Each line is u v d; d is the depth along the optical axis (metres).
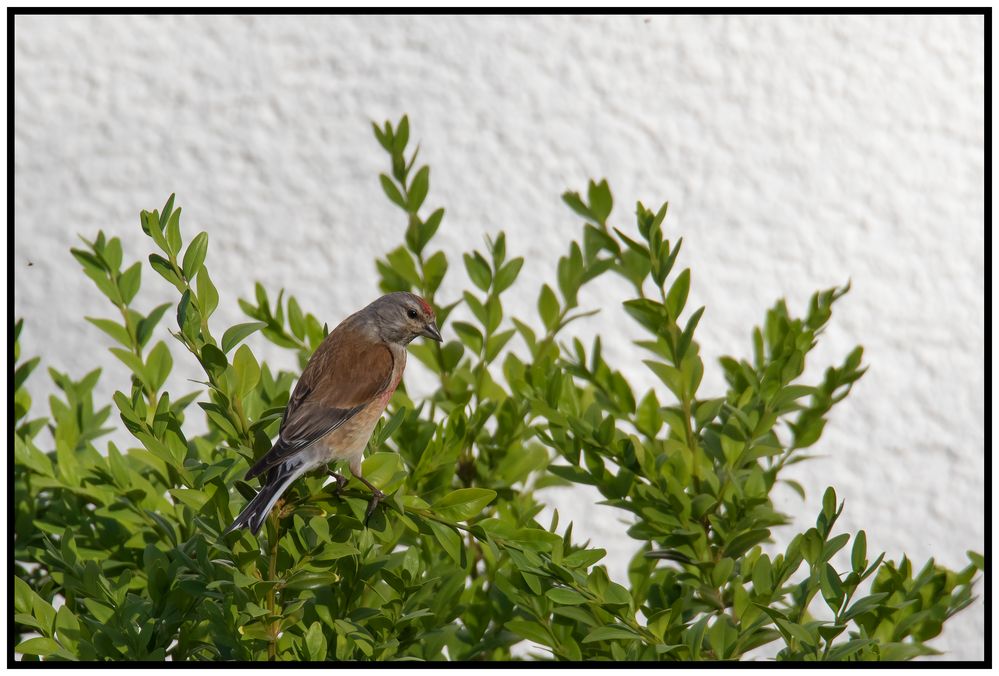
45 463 5.74
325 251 9.51
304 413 5.82
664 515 5.41
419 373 9.48
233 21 9.56
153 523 5.52
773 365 5.68
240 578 4.57
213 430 6.44
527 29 9.66
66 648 4.94
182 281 4.99
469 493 5.10
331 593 5.27
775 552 9.41
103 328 5.77
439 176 9.55
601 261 6.41
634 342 5.83
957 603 5.54
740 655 5.17
